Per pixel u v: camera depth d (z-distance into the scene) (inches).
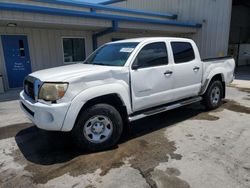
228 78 220.1
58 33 386.0
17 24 310.8
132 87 137.2
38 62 373.1
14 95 298.7
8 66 343.9
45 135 156.1
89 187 97.2
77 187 97.4
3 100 270.1
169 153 125.6
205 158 119.0
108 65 144.2
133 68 137.2
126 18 374.6
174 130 160.6
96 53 173.9
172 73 158.9
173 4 569.0
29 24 311.9
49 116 113.6
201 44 518.9
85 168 112.3
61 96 112.3
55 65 393.1
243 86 339.0
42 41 370.9
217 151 126.7
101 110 126.3
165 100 160.6
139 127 168.6
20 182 101.7
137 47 143.4
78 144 125.5
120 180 101.4
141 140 144.7
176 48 166.1
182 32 500.7
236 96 269.7
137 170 109.3
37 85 120.5
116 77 130.0
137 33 503.8
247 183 97.3
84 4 420.5
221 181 98.9
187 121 179.5
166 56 157.6
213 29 486.3
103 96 128.4
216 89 208.7
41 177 105.3
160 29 437.7
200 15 509.7
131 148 133.4
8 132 163.5
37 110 115.1
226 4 450.3
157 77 149.5
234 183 97.3
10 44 340.5
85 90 118.3
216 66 202.5
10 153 130.4
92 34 424.8
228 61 217.9
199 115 194.7
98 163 117.0
